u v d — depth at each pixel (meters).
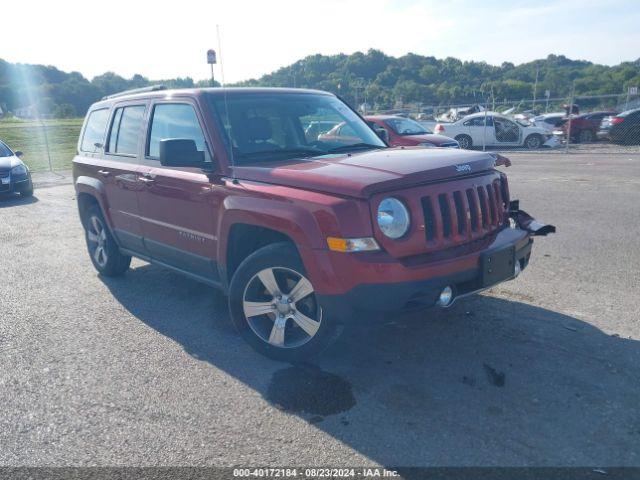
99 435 3.47
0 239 9.01
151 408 3.76
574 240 7.57
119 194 5.81
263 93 5.28
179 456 3.25
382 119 15.85
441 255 3.84
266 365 4.32
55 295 6.10
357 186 3.67
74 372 4.30
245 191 4.26
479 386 3.88
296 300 4.13
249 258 4.28
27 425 3.60
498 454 3.15
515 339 4.58
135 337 4.92
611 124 23.61
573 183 12.80
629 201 10.27
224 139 4.65
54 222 10.34
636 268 6.29
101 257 6.63
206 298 5.88
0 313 5.59
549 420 3.46
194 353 4.57
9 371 4.34
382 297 3.62
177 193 4.93
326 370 4.20
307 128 5.23
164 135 5.27
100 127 6.47
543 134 23.19
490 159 4.49
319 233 3.76
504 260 4.10
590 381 3.89
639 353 4.27
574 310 5.14
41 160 24.00
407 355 4.38
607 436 3.28
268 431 3.46
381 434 3.38
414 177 3.81
